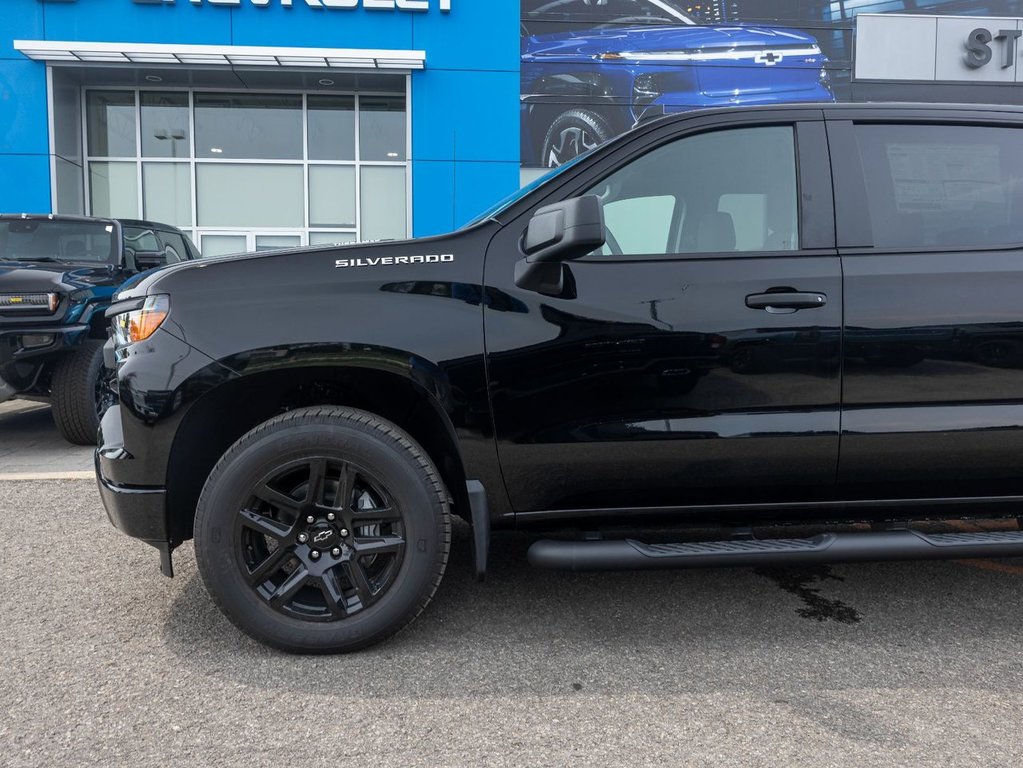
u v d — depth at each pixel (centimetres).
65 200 1153
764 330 247
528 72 1136
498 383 245
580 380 247
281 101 1217
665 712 219
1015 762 194
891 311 249
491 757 197
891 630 273
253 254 255
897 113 267
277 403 267
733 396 249
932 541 256
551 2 1127
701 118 263
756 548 254
